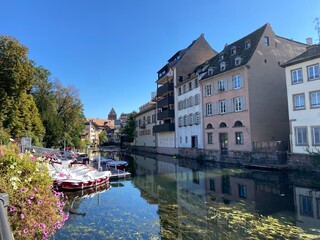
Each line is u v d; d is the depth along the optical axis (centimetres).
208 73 3312
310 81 2105
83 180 1538
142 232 856
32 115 3023
